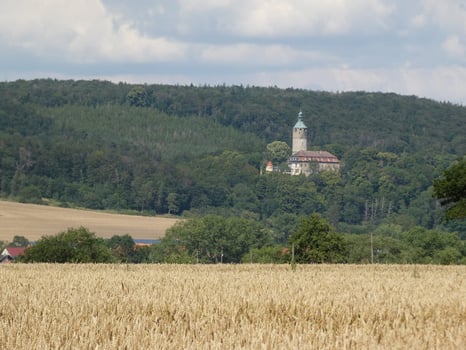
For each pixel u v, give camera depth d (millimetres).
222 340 39188
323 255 170875
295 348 36469
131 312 49344
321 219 174375
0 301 54219
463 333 40312
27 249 173750
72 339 39375
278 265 128625
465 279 84125
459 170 133500
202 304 52062
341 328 44062
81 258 172875
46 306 50594
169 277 81312
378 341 39531
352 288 66938
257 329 41281
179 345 38125
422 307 51500
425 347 37438
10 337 40156
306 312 49094
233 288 64688
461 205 132625
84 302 53031
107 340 39281
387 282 76750
